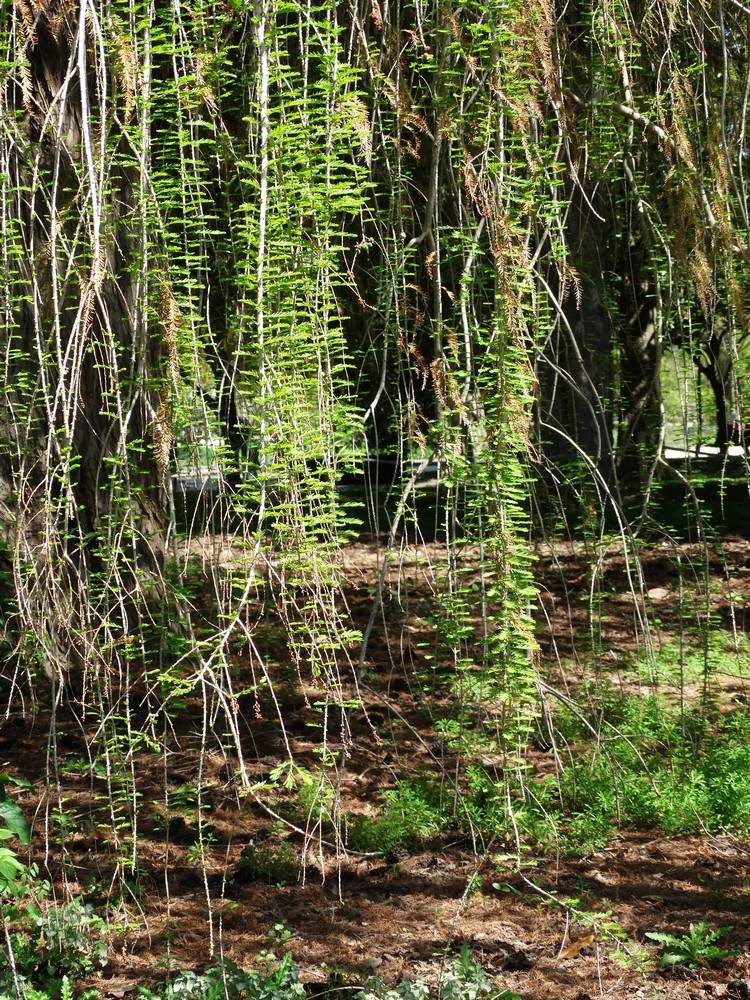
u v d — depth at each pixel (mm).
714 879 3695
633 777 4289
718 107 4328
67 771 4488
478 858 3805
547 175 3771
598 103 4117
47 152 4250
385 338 3746
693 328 5121
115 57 3289
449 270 4477
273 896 3566
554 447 6473
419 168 4691
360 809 4203
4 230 3150
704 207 3912
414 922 3393
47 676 4922
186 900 3533
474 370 3906
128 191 4617
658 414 5090
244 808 4219
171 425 2969
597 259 5289
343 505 3146
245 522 2982
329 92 3096
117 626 3176
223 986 2719
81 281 2957
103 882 3590
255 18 2996
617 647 5922
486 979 3006
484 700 4156
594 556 5926
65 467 2885
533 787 4238
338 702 3189
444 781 4324
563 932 3326
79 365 2717
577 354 3906
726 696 5379
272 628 5887
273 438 2887
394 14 4258
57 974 3020
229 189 4016
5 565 4613
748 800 4137
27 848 3838
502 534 3287
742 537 8648
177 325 2838
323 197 3076
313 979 3012
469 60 3283
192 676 2732
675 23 4430
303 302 3135
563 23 4062
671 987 2996
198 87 3193
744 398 4570
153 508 3979
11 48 3184
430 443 3971
